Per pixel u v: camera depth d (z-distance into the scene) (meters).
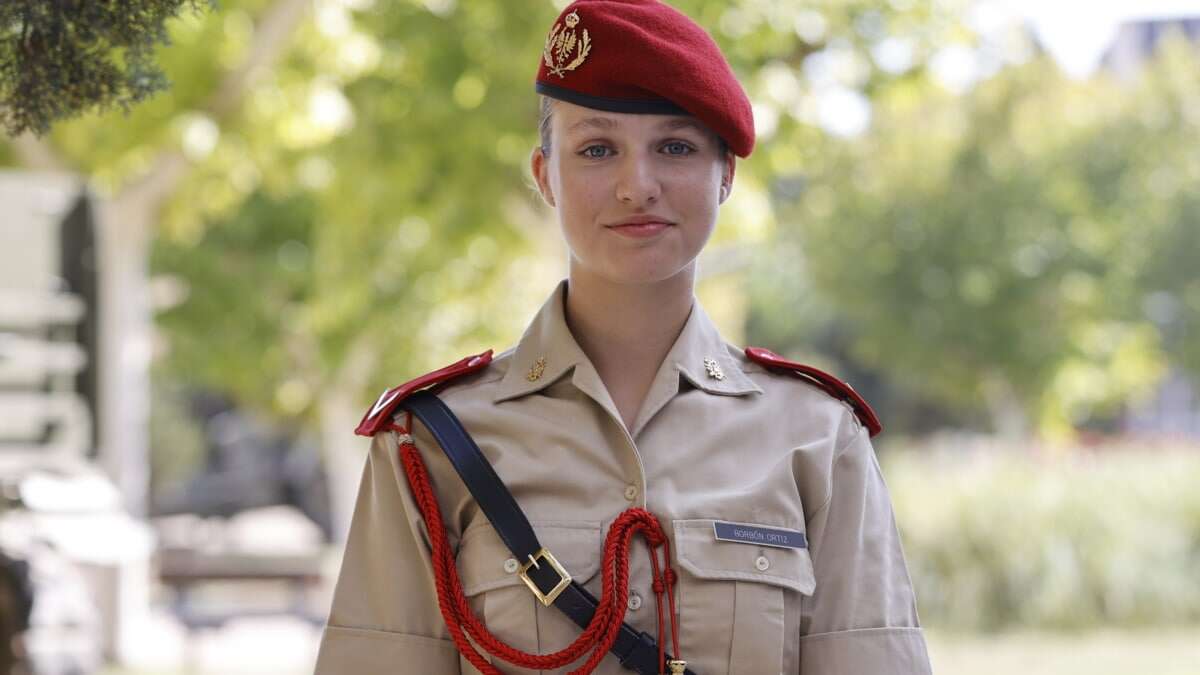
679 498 1.93
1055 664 9.33
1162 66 20.73
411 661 1.97
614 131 1.91
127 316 10.35
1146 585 11.15
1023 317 19.25
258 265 14.96
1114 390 20.59
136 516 10.52
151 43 2.30
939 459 13.18
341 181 10.59
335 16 9.67
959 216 19.27
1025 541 11.22
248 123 10.06
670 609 1.88
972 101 19.42
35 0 2.17
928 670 2.00
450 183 9.95
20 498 4.93
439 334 13.92
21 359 5.43
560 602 1.88
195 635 10.99
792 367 2.08
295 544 20.58
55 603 4.97
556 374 2.01
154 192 10.27
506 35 9.29
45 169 9.80
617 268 1.92
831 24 9.36
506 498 1.93
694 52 1.92
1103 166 19.83
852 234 19.75
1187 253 20.23
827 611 1.97
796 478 2.00
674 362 2.01
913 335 19.59
